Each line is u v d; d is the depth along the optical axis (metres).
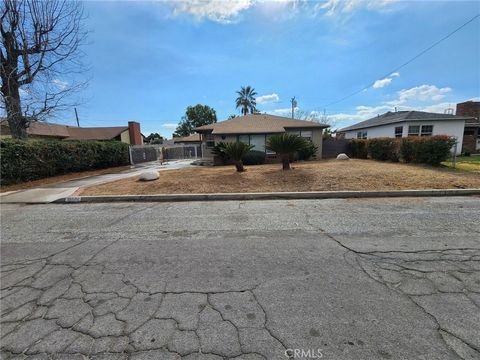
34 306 2.41
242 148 9.74
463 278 2.71
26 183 10.28
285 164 9.79
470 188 6.93
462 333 1.93
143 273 3.00
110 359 1.76
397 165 10.96
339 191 6.94
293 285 2.66
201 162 18.36
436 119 18.47
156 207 6.25
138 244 3.91
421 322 2.06
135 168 16.34
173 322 2.14
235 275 2.89
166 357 1.77
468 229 4.19
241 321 2.13
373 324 2.05
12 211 6.24
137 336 1.98
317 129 18.41
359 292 2.50
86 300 2.49
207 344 1.89
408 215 5.03
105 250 3.71
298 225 4.60
